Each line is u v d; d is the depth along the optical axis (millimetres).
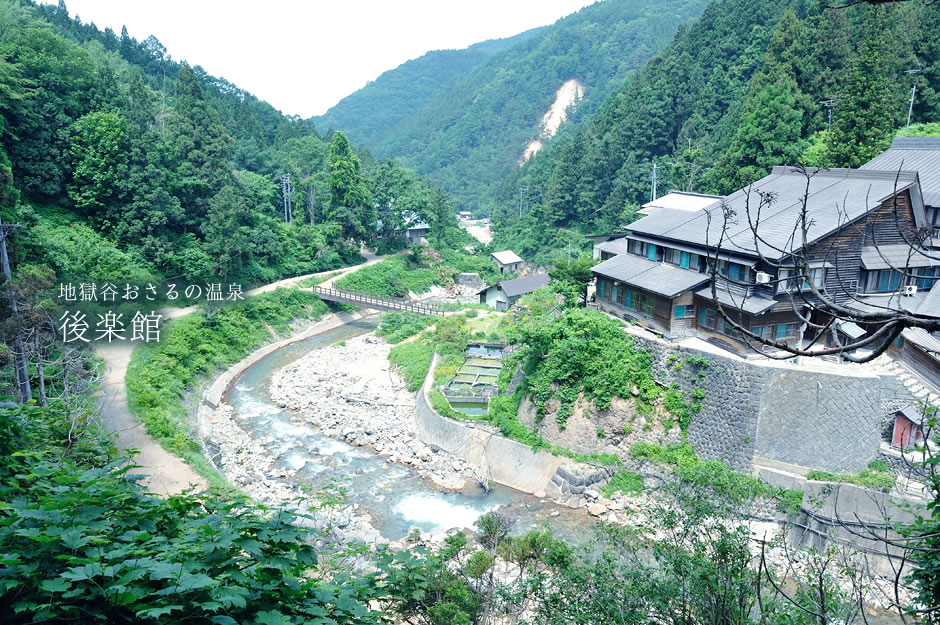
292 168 87125
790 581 15727
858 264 28219
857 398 25859
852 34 60469
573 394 31875
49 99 54219
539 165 115938
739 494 14125
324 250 71312
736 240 28828
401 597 10195
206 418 38719
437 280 76062
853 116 47188
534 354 34094
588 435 31281
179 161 61188
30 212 47812
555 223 89875
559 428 32031
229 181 63812
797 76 59438
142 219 54688
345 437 36906
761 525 24859
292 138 103188
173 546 6531
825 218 27969
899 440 25719
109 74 62844
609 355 31578
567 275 43562
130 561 5969
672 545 11047
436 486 31828
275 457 34344
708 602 9219
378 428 37500
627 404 30703
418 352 47719
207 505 7688
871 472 25422
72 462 9219
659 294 31141
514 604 13781
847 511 24562
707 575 9461
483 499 30625
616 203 79500
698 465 27953
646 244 36281
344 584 8117
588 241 80438
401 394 42656
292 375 47125
